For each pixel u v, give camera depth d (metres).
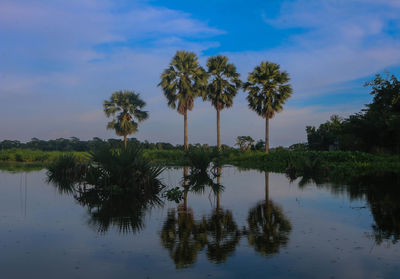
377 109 27.25
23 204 8.24
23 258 4.10
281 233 5.16
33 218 6.54
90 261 3.98
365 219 6.08
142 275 3.52
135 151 11.12
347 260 3.91
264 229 5.44
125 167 10.63
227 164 26.50
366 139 26.20
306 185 11.47
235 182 12.84
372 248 4.35
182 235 5.14
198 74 30.67
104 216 6.70
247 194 9.56
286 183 12.27
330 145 36.53
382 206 7.28
